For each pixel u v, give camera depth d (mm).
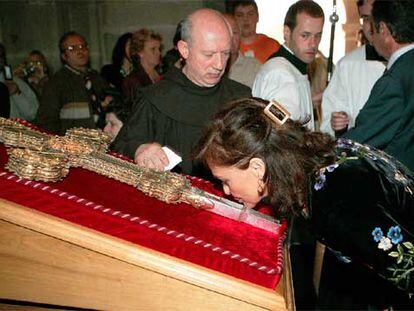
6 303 1219
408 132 2451
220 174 1308
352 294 1949
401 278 1229
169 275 1104
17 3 5496
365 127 2496
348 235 1249
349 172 1294
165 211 1404
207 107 2334
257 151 1247
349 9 5406
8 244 1145
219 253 1190
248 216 1476
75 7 5598
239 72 3660
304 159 1286
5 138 1526
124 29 5652
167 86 2348
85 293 1144
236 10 4156
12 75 4426
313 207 1294
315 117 3664
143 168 1618
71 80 3857
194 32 2238
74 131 1770
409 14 2395
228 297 1100
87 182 1451
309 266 3047
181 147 2322
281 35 5531
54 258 1140
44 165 1338
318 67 4414
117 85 4492
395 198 1277
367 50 3266
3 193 1195
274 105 1295
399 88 2430
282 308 1076
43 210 1180
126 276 1126
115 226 1194
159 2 5570
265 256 1248
